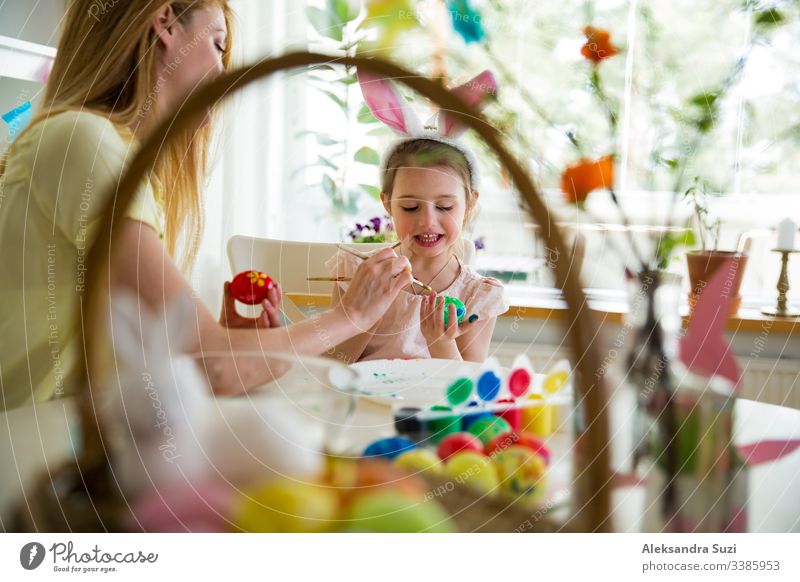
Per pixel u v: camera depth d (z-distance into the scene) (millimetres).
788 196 1289
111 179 668
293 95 1562
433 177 1302
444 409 535
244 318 828
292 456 380
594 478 409
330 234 1715
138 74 781
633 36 1226
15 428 441
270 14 1198
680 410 471
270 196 1591
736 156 1194
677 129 984
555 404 532
